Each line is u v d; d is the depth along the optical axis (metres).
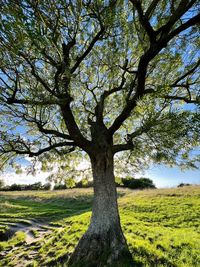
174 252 13.02
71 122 13.61
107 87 15.98
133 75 14.95
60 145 13.91
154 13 12.94
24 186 86.81
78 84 13.90
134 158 14.83
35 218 32.75
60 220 29.47
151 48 11.28
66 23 11.36
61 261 13.79
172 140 11.35
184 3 10.04
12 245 20.17
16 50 8.80
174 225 21.75
